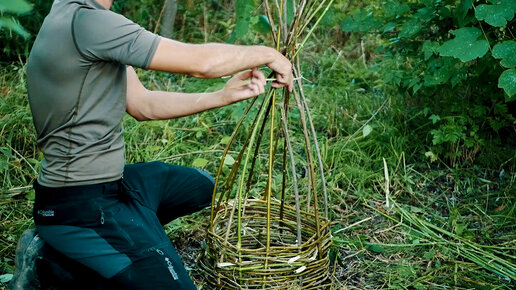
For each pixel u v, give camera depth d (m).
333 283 2.41
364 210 3.02
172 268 1.82
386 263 2.61
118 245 1.81
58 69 1.74
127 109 2.21
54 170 1.84
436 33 3.30
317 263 2.09
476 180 3.28
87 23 1.71
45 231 1.86
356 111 3.88
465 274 2.52
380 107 3.75
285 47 2.00
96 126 1.83
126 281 1.79
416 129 3.58
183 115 2.18
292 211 2.42
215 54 1.80
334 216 2.96
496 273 2.51
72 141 1.81
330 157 3.38
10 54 4.21
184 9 4.99
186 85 4.10
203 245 2.58
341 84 4.21
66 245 1.82
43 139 1.84
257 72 1.96
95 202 1.84
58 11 1.78
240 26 2.49
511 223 2.90
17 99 3.62
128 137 3.45
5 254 2.52
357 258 2.63
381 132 3.60
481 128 3.46
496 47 2.68
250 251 2.02
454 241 2.76
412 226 2.89
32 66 1.79
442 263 2.60
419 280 2.46
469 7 2.80
